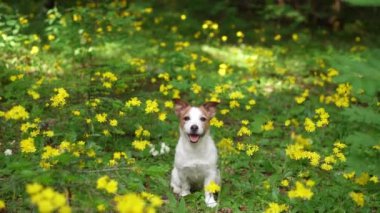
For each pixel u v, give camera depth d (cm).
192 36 1436
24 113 523
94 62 977
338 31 1748
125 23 1061
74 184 393
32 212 413
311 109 836
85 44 986
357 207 486
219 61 1126
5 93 759
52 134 540
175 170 533
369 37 1666
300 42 1492
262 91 949
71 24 1009
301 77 1113
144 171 445
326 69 1136
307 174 564
